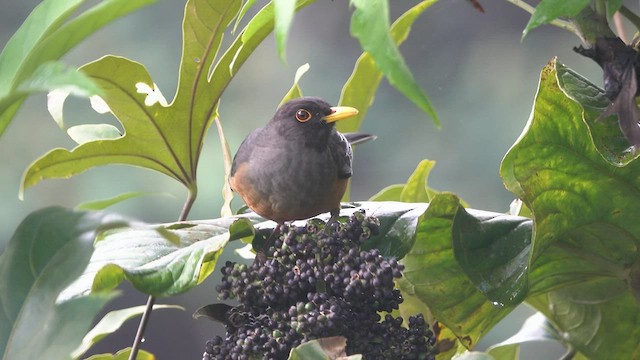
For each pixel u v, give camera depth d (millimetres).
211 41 7641
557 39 11781
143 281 7543
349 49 12445
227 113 12141
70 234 6332
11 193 11086
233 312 7578
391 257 7590
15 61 6750
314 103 7883
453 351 7707
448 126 11609
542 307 7699
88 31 6316
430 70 12070
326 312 7543
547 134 7574
